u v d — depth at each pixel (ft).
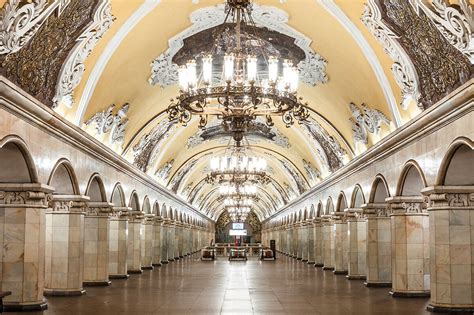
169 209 105.91
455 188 37.06
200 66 53.01
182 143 88.38
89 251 56.44
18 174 36.65
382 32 39.09
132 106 57.26
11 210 36.96
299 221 118.52
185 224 132.46
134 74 50.55
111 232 65.87
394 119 46.73
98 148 51.29
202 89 34.63
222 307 40.01
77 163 47.06
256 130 87.81
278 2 42.55
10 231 36.91
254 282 61.46
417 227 47.42
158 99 60.75
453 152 35.40
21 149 34.78
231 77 34.22
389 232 56.75
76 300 43.91
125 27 41.63
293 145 90.17
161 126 70.59
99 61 43.55
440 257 37.52
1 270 36.81
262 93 34.06
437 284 37.55
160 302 42.75
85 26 37.14
